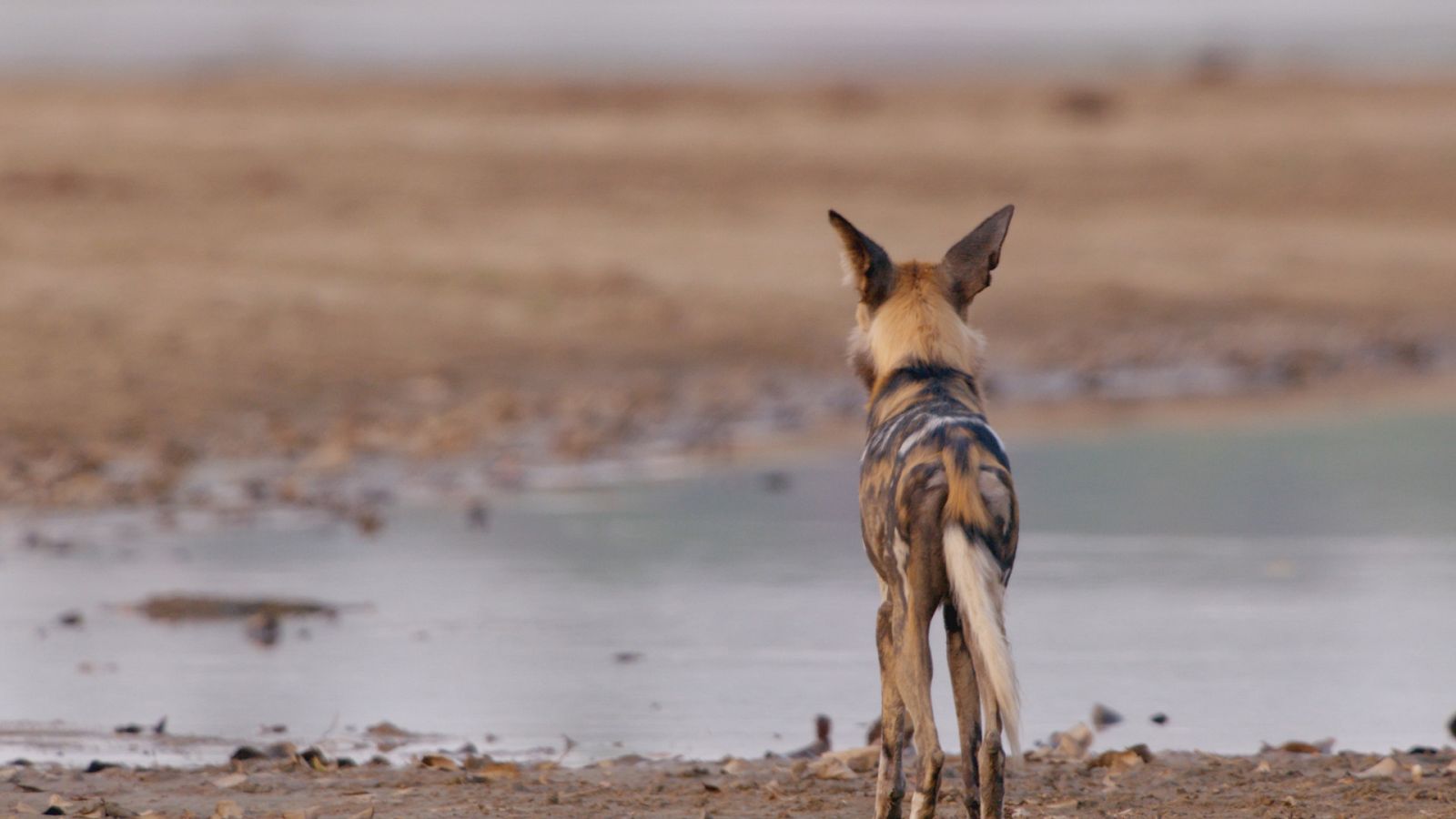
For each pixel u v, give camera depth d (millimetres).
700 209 128625
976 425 24281
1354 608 42938
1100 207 143625
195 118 159375
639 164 145750
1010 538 23672
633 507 57219
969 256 27531
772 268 109125
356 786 29172
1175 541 51188
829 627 41344
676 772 30234
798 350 90625
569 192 131875
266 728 33719
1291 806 27297
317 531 53312
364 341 83875
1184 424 75375
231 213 113125
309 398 74312
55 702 35344
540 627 41375
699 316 95562
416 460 65250
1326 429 74250
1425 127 187875
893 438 24906
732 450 68812
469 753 31938
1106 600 43906
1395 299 118062
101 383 72938
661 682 36625
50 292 86750
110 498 57938
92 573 47250
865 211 133125
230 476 61969
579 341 88438
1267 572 46750
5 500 57469
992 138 171000
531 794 28641
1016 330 104000
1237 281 119625
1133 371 93562
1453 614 42344
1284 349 101000
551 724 33781
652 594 44469
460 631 41062
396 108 180000
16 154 128125
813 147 158875
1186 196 149875
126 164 127688
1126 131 181250
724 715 34438
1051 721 34031
